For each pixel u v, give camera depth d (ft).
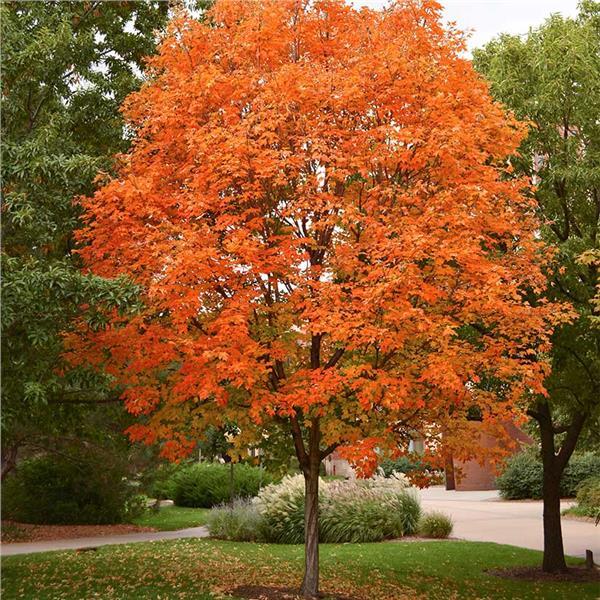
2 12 36.63
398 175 37.19
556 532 50.24
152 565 48.91
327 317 31.53
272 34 36.94
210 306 36.24
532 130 46.65
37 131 36.70
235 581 43.37
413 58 36.86
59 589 39.99
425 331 33.45
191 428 37.04
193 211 32.96
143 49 49.75
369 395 30.68
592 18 50.26
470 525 76.38
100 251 35.50
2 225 35.50
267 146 35.47
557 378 45.98
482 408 36.50
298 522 63.31
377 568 49.39
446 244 31.94
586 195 48.98
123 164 39.81
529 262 39.73
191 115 36.22
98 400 43.96
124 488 80.69
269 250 33.37
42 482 80.59
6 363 33.65
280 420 39.60
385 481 70.85
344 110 35.78
